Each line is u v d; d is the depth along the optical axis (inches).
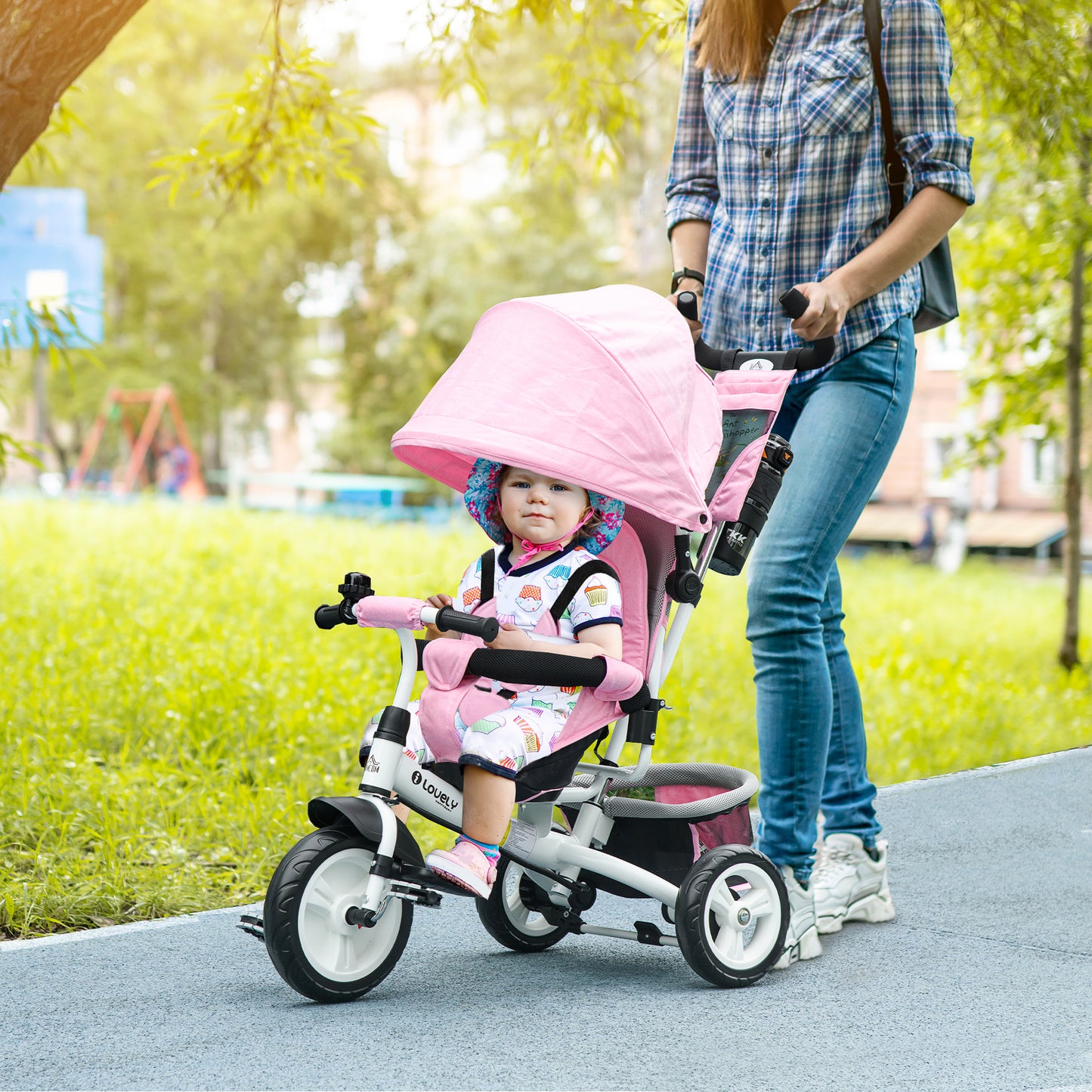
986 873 161.8
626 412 113.2
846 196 134.5
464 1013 109.8
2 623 314.0
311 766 217.8
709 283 142.6
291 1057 98.7
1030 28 256.1
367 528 705.0
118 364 1310.3
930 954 128.4
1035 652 403.2
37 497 869.8
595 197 1204.5
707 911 116.0
